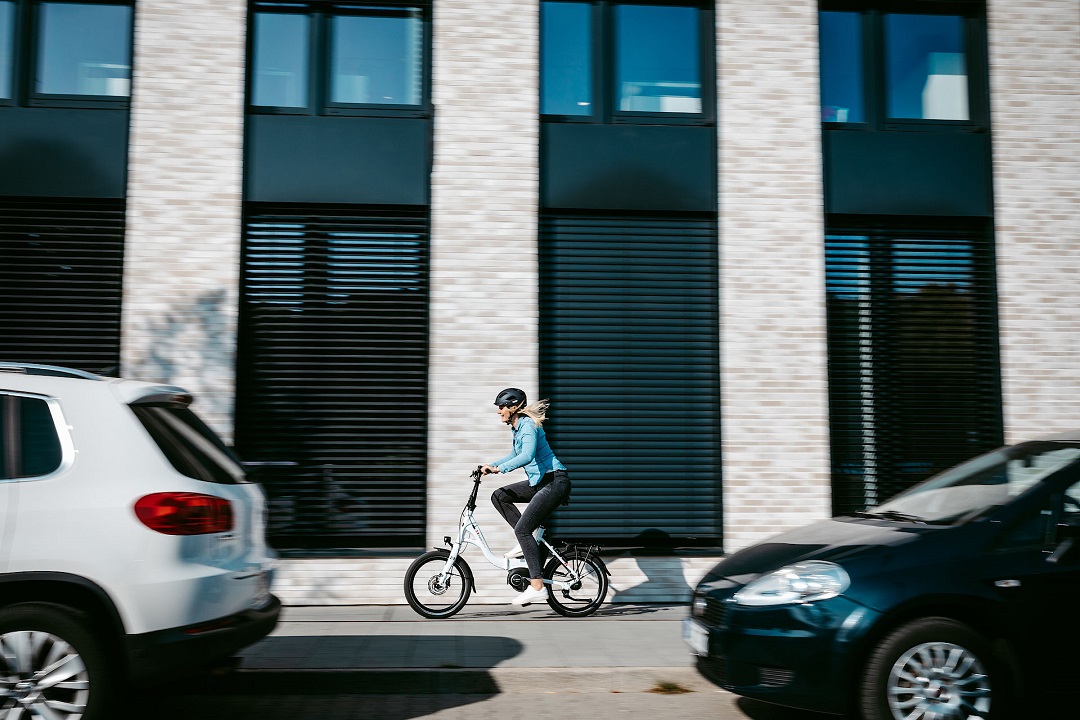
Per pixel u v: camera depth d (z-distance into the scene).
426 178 8.66
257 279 8.55
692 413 8.81
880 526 5.04
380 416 8.57
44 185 8.35
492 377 8.53
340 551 8.41
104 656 4.17
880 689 4.33
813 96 8.98
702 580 5.21
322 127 8.63
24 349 8.31
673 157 8.88
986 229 9.16
